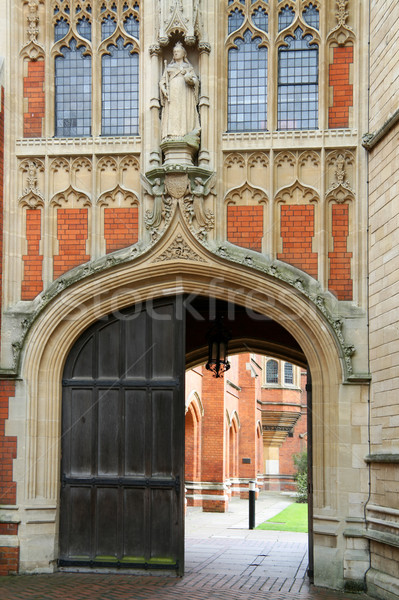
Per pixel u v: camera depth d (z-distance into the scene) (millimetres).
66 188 12414
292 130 12164
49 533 11867
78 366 12430
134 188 12328
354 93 12094
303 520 23109
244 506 30125
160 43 12250
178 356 12266
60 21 12922
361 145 11891
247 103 12469
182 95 12109
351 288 11820
